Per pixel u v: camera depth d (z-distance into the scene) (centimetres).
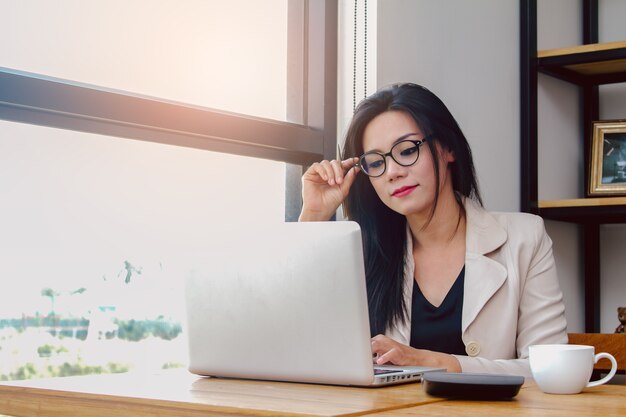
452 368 146
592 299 298
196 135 200
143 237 200
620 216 272
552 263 190
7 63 175
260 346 132
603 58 266
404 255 193
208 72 218
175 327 208
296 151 225
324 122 233
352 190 203
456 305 186
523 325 184
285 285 128
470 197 199
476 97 261
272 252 129
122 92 187
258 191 228
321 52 234
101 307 192
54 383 133
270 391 117
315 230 125
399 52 234
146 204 201
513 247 187
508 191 272
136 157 198
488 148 263
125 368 197
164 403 107
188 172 210
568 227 296
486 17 268
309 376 127
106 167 192
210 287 138
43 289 181
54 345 183
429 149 190
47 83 174
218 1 221
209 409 101
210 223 215
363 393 115
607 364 181
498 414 94
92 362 191
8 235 175
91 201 190
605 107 306
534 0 282
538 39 287
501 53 274
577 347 121
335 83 237
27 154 178
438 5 249
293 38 240
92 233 190
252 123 213
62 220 184
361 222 200
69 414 119
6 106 170
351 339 122
